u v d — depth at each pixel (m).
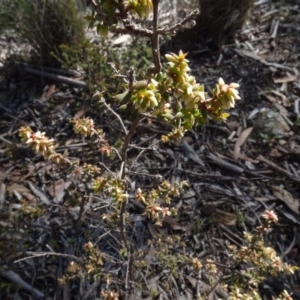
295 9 0.63
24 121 0.47
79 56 0.49
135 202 0.39
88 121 0.26
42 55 0.51
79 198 0.37
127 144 0.25
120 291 0.33
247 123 0.48
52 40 0.50
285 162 0.44
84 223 0.37
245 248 0.29
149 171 0.42
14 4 0.49
